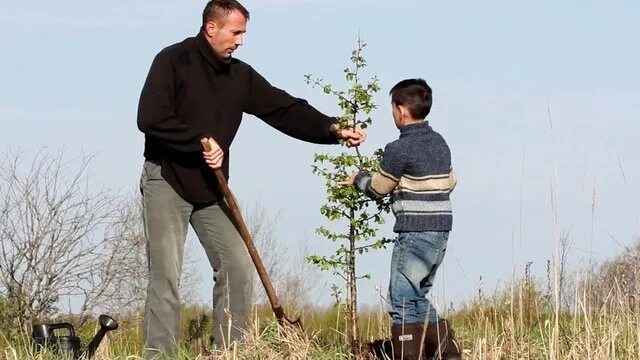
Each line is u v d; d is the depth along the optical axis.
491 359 6.87
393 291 6.68
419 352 6.52
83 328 11.40
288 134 7.50
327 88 8.21
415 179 6.63
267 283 7.07
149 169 7.08
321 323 9.62
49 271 11.60
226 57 7.06
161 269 7.05
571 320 8.09
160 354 6.99
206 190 7.07
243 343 6.98
